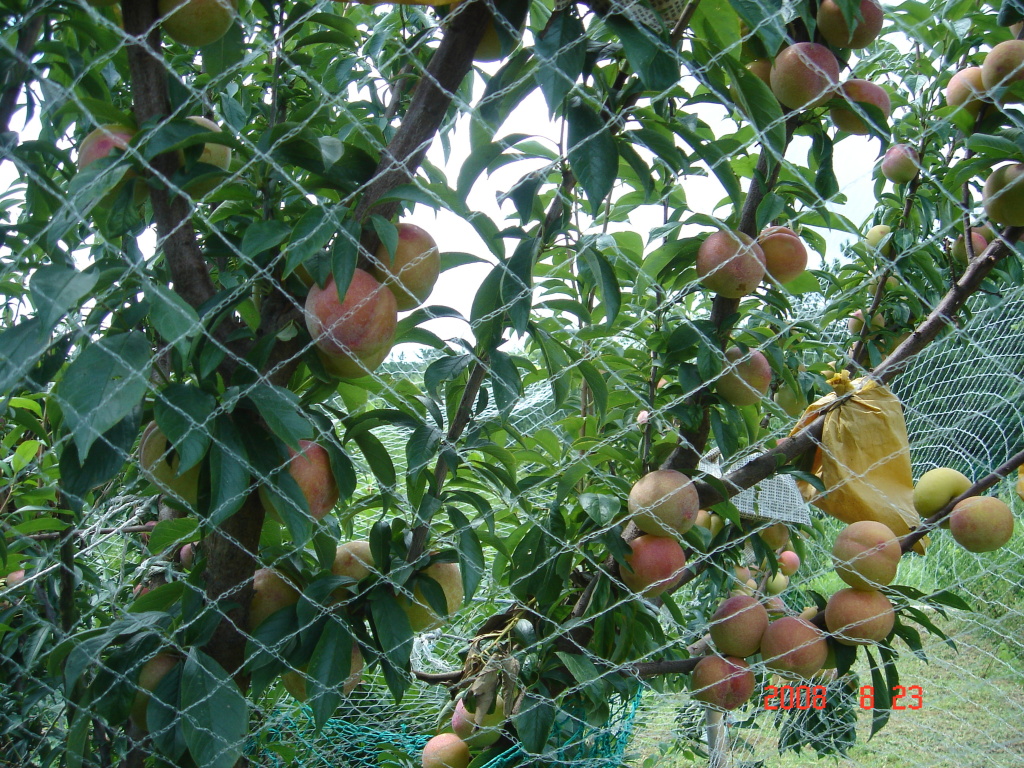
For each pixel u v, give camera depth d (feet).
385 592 3.02
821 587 9.93
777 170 3.82
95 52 3.47
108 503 4.36
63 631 3.41
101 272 2.44
